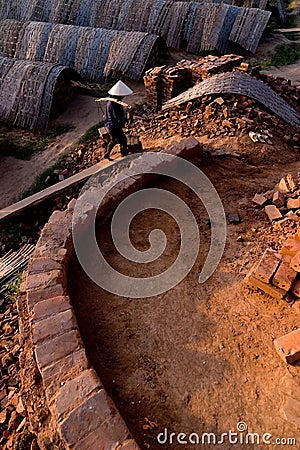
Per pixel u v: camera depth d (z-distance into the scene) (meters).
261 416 4.49
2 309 8.28
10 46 19.05
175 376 4.93
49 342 4.79
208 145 10.01
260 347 5.12
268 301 5.66
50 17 21.72
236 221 7.20
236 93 11.02
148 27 19.97
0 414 5.85
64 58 17.77
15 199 11.38
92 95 16.09
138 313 5.71
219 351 5.14
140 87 16.02
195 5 19.52
